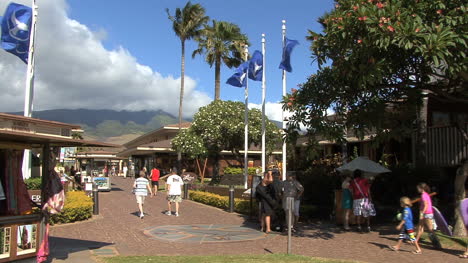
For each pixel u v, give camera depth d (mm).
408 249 9234
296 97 11078
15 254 6812
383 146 23219
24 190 7426
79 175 27500
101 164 54125
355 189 11812
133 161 56688
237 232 11750
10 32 15047
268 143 31328
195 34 37188
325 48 10344
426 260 8188
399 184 17062
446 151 17422
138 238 10734
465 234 10266
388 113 12484
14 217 6855
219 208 18031
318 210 14508
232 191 16562
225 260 7887
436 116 17938
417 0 9492
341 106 11164
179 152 33375
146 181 15000
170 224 13250
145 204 19422
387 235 11164
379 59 9906
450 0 9516
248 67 19453
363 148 25484
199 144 29734
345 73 10070
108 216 15031
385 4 9125
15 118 6543
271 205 11750
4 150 7148
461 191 10398
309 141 11281
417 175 16578
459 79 11602
